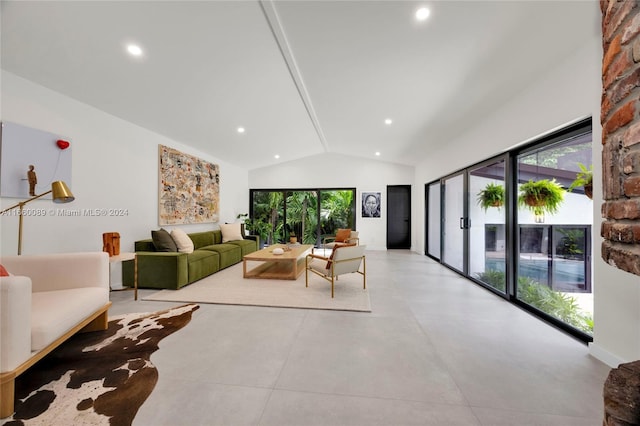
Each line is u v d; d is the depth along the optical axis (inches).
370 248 293.7
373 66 107.6
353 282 151.3
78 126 118.1
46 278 80.1
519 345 78.5
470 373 64.5
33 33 80.4
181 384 60.1
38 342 56.9
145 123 151.5
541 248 104.4
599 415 50.8
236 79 121.4
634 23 30.4
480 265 148.6
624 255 32.8
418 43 89.7
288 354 73.1
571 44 76.7
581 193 88.3
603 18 37.2
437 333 86.3
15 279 52.3
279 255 163.0
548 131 91.7
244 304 113.7
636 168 30.2
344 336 84.0
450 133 166.6
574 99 79.9
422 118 153.5
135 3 74.5
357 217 295.9
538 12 68.2
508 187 119.3
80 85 108.0
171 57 99.7
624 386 31.9
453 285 145.0
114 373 64.2
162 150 171.3
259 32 91.7
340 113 167.6
